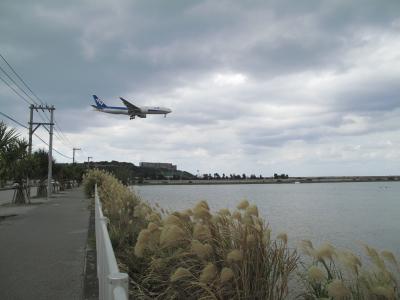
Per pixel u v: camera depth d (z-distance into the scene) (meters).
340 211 36.25
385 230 20.91
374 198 67.12
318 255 3.98
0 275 6.95
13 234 11.62
